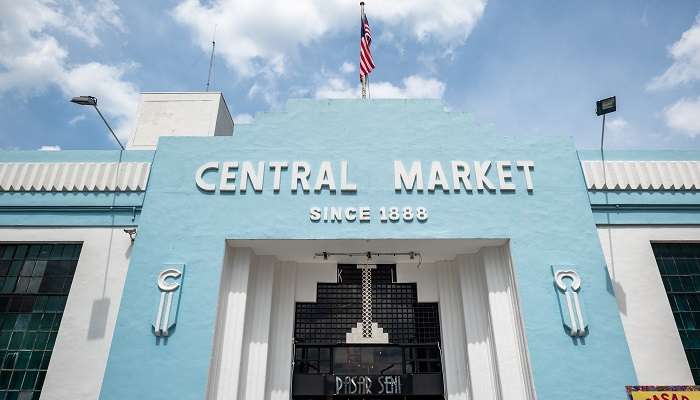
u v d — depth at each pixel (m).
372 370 12.37
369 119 13.08
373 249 12.40
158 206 11.88
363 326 12.79
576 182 12.37
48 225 12.31
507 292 11.73
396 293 13.21
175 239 11.54
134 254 11.31
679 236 12.27
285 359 12.09
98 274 11.72
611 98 12.03
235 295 11.56
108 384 10.04
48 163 12.94
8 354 11.12
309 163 12.48
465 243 12.01
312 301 12.91
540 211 11.98
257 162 12.48
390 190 12.18
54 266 12.11
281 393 11.73
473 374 11.49
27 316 11.55
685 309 11.64
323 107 13.23
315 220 11.79
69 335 11.02
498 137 12.86
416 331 12.81
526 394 10.56
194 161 12.48
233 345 11.06
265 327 11.85
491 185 12.16
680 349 11.00
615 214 12.42
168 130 15.76
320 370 12.39
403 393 12.07
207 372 10.24
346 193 12.13
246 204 11.96
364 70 15.57
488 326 11.80
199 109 16.19
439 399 12.22
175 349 10.41
